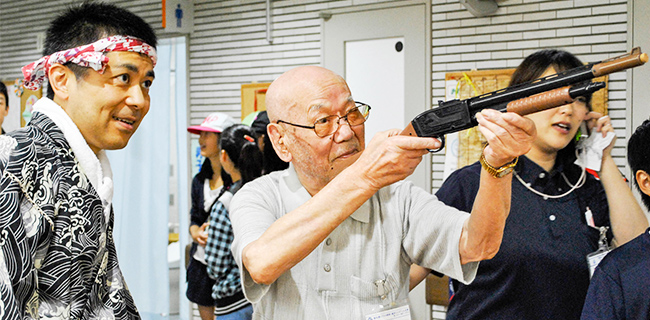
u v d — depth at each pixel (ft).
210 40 14.34
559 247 5.69
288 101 4.39
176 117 14.76
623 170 10.33
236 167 9.95
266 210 4.67
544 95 3.24
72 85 4.40
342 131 4.30
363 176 3.69
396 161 3.60
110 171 4.90
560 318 5.62
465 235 4.24
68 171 4.27
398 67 12.22
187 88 14.65
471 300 6.00
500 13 11.18
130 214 15.11
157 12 14.74
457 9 11.59
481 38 11.38
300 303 4.57
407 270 4.93
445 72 11.79
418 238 4.62
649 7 9.84
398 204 4.77
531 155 6.07
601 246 5.69
